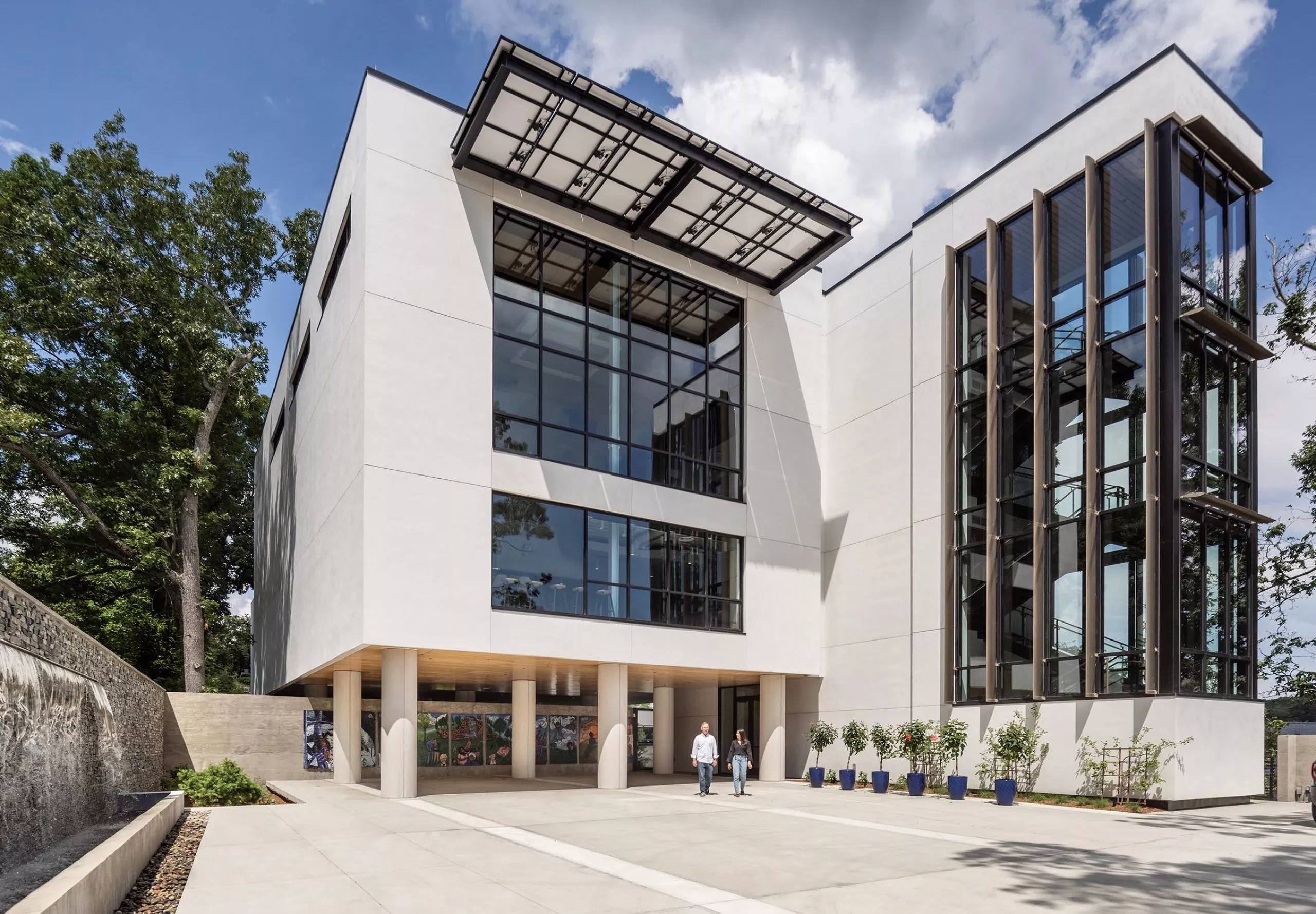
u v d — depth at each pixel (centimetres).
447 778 2353
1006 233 2048
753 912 674
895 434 2253
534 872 849
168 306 2966
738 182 1914
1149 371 1642
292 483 2623
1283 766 1786
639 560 2009
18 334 2850
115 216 2988
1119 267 1780
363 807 1474
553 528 1873
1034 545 1823
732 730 2750
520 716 2308
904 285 2297
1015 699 1825
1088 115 1867
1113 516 1694
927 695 2039
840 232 2080
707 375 2261
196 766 2044
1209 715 1587
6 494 3127
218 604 4125
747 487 2270
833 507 2420
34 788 823
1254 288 1870
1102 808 1548
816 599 2372
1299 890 781
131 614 3628
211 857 941
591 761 2767
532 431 1878
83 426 3108
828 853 988
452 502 1709
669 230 2131
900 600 2155
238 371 3070
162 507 3166
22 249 2788
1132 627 1630
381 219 1722
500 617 1736
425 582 1650
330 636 1841
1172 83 1708
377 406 1650
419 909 680
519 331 1906
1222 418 1755
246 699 2127
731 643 2152
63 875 525
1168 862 941
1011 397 1978
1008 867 899
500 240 1920
